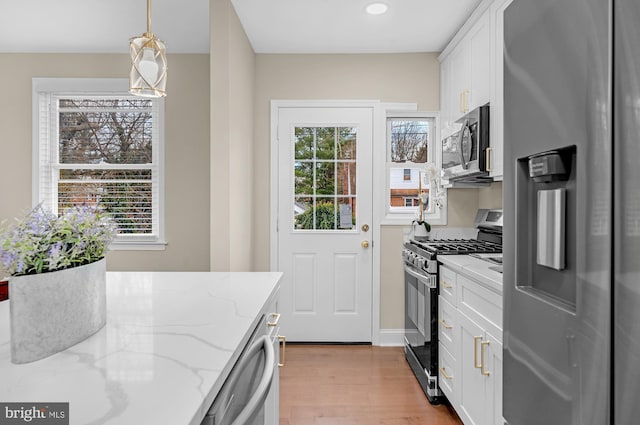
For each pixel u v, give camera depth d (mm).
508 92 1106
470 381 1870
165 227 3381
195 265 3379
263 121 3312
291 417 2160
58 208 3400
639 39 649
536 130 958
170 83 3346
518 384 1056
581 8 784
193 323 1088
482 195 3193
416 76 3291
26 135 3332
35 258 848
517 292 1057
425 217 3309
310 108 3312
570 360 826
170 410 631
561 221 885
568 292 888
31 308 818
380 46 3150
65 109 3393
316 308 3350
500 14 2113
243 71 2826
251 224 3178
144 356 854
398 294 3328
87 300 957
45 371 776
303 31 2875
